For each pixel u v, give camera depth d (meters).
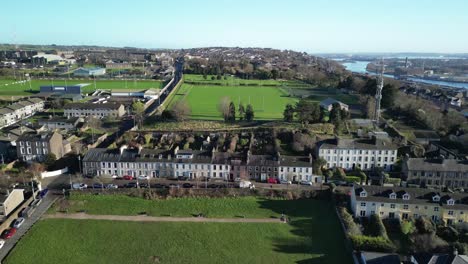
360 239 102.56
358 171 157.12
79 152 175.38
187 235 113.00
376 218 115.00
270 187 141.62
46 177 150.00
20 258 100.88
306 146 176.62
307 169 146.50
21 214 122.25
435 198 118.25
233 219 122.38
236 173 149.12
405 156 161.88
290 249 106.38
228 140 187.88
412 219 116.06
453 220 116.38
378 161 163.50
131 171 151.50
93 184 142.00
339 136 192.88
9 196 120.12
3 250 104.31
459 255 89.94
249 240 110.75
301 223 119.81
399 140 188.88
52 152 167.00
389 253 96.31
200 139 193.50
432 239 103.88
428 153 182.75
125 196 134.25
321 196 135.12
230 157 152.25
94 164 151.62
